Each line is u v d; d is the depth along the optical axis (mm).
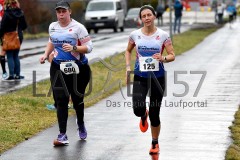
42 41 66250
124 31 83875
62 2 17438
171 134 18781
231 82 30594
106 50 47906
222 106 23734
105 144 17562
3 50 31062
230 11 105250
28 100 23781
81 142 17844
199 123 20422
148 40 16141
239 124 20188
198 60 41656
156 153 16375
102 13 79688
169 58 16141
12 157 16078
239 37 67938
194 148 16969
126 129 19578
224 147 17031
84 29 17484
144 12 16109
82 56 17719
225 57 44062
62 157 16078
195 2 108312
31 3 81000
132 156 16156
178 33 69875
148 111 17016
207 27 89938
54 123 20562
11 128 19344
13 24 30781
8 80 30938
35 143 17672
